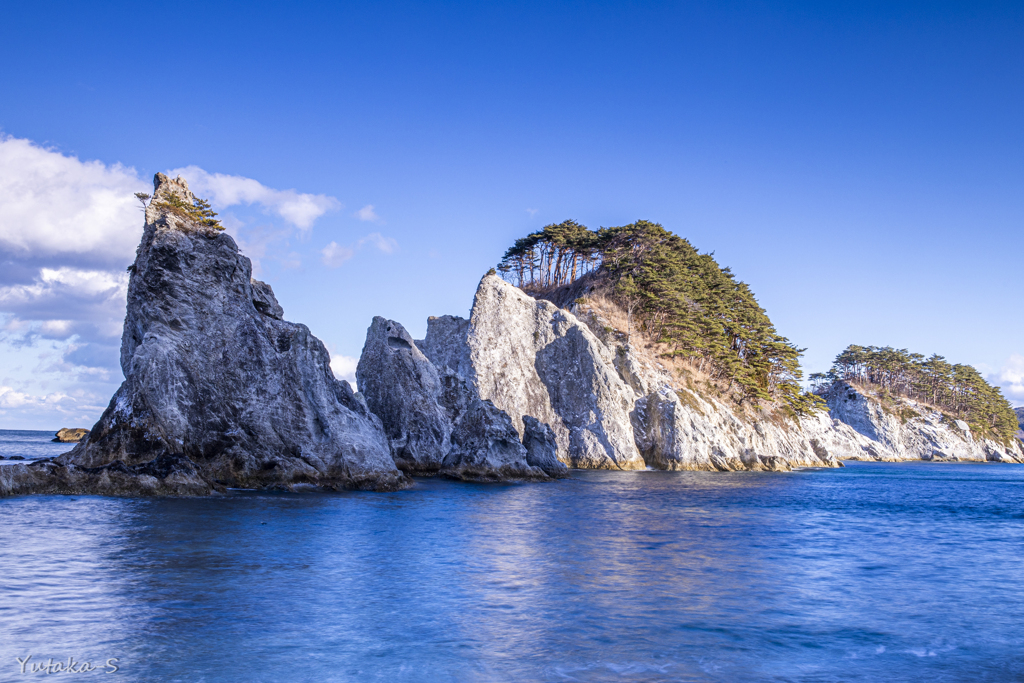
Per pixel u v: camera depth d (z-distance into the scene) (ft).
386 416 218.59
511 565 81.56
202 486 132.87
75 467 129.39
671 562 85.92
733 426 320.29
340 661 48.44
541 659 49.85
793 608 65.92
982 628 60.80
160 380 140.05
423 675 46.32
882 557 95.50
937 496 205.98
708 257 407.44
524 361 295.48
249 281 162.91
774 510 150.61
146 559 76.54
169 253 150.71
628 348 311.88
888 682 47.42
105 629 53.11
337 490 150.51
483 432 201.67
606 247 382.01
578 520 122.21
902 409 628.69
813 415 411.34
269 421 150.92
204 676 44.88
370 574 74.74
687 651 52.37
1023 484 280.31
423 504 137.80
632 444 281.54
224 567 74.54
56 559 74.84
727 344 360.48
